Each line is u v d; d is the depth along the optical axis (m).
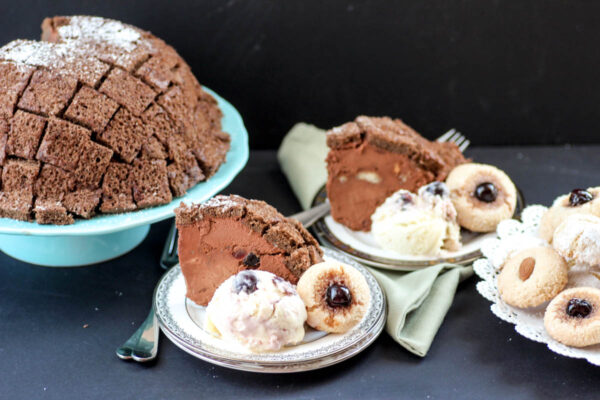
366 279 0.75
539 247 0.73
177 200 0.79
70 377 0.69
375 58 1.00
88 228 0.74
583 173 0.98
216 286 0.73
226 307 0.68
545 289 0.71
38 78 0.77
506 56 1.00
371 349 0.72
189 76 0.87
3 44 0.96
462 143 1.03
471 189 0.83
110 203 0.77
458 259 0.80
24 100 0.76
